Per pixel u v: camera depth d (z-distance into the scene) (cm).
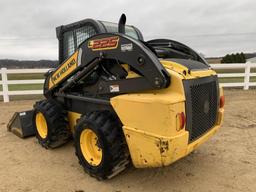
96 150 333
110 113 319
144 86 285
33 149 427
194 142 294
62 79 393
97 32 366
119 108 291
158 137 256
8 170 353
